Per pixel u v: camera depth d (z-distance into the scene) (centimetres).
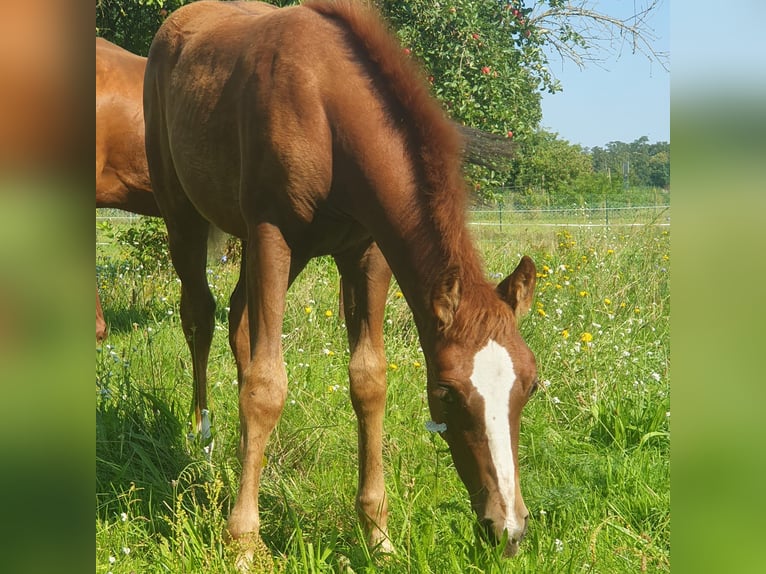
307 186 300
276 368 300
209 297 426
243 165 316
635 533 300
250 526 290
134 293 651
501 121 799
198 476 347
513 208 1491
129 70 601
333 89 298
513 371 245
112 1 857
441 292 254
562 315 550
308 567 270
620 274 644
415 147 287
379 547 297
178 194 416
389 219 288
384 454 370
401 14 749
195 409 400
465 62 768
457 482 347
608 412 411
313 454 369
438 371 253
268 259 305
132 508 324
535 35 947
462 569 258
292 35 312
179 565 271
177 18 418
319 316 562
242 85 323
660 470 352
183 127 365
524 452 373
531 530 295
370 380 319
